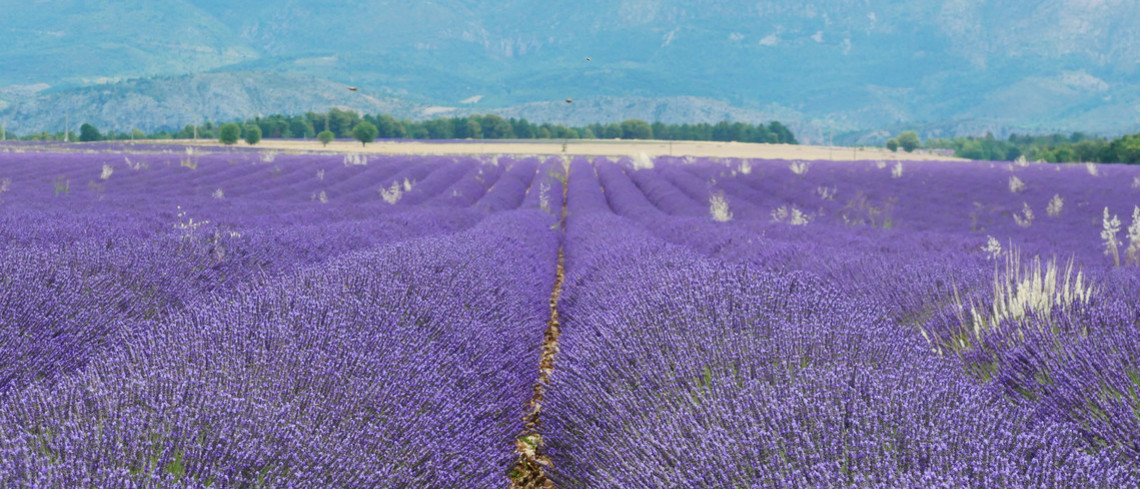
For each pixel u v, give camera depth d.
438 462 2.29
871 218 18.59
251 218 11.96
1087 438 2.44
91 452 1.82
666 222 14.67
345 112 136.50
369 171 31.27
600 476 2.54
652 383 3.09
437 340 3.55
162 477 1.79
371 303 3.69
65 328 3.19
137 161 28.77
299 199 23.20
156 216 10.28
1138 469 2.09
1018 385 3.07
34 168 25.03
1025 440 2.02
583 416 3.04
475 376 3.21
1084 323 3.56
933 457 1.90
